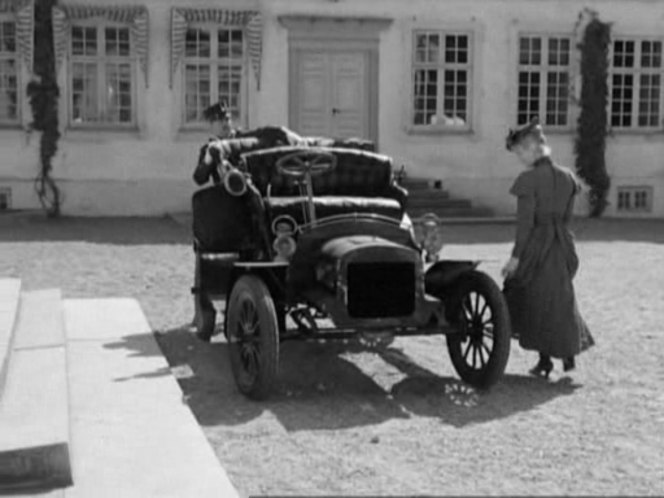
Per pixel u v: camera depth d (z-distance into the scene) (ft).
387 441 20.18
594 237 59.41
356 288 22.82
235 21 67.05
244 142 29.78
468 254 49.80
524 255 24.73
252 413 22.18
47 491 16.52
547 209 24.67
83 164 66.03
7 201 65.72
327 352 28.53
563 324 24.75
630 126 73.92
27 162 65.57
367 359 27.76
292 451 19.47
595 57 72.02
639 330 31.83
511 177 71.26
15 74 65.51
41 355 23.67
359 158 28.30
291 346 29.19
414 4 69.51
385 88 69.51
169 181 67.00
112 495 16.31
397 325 23.07
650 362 27.45
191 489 16.58
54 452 16.83
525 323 24.90
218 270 27.22
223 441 20.08
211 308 28.78
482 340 24.43
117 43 66.44
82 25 65.82
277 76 68.13
